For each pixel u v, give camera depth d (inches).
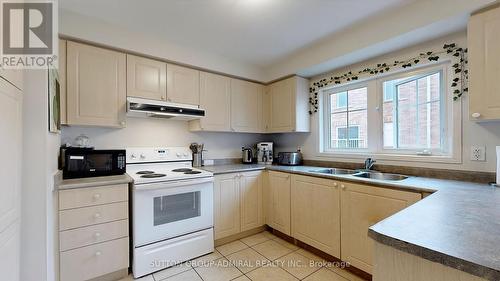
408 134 86.6
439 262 24.1
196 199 88.7
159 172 93.3
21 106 47.6
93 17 76.5
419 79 83.7
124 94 85.2
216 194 95.1
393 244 28.0
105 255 69.6
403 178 79.5
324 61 96.3
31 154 48.9
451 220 34.3
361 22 80.0
